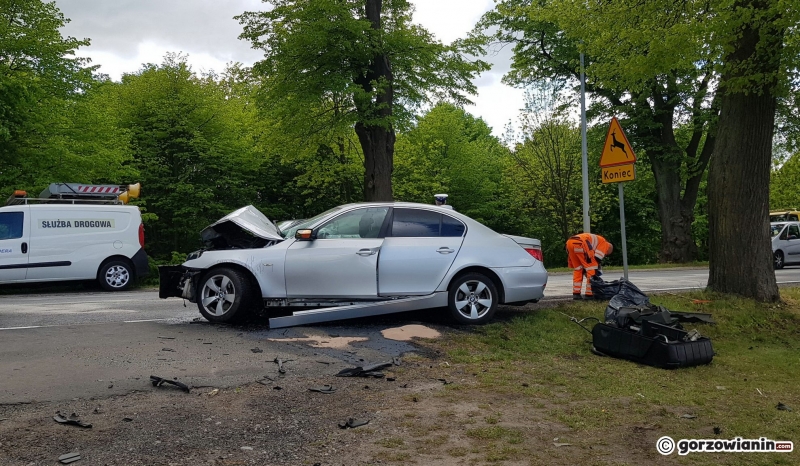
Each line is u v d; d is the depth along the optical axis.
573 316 8.70
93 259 14.55
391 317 8.18
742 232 10.09
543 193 33.16
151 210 27.47
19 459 3.55
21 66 17.61
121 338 6.75
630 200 39.38
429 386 5.33
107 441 3.85
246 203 29.78
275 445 3.89
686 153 28.02
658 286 14.18
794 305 9.95
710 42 9.16
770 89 9.57
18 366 5.49
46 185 17.98
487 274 8.02
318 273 7.46
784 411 4.95
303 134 20.48
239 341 6.65
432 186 33.38
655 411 4.81
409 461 3.69
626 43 10.28
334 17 17.77
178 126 25.64
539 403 4.92
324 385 5.20
